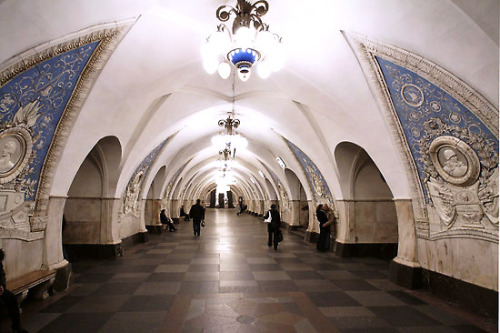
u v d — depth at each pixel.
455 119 3.87
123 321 3.70
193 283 5.41
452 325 3.70
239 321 3.72
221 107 8.12
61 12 3.10
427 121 4.30
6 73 3.19
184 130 10.07
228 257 7.95
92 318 3.79
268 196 21.06
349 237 8.28
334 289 5.14
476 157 3.83
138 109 6.15
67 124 4.50
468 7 2.79
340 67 4.83
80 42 3.70
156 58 4.80
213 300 4.50
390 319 3.86
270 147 12.23
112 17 3.59
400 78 4.19
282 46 3.34
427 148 4.55
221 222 20.19
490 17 2.74
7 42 2.97
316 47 4.69
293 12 4.05
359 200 8.43
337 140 7.38
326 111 6.14
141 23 3.97
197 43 4.77
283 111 7.86
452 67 3.47
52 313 3.95
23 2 2.70
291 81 5.96
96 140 5.55
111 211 7.78
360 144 6.09
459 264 4.45
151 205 13.34
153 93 5.90
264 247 9.73
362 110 5.28
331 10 3.81
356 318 3.87
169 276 5.90
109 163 7.44
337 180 8.39
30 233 4.43
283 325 3.62
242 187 33.59
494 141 3.54
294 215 14.14
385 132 5.14
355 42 4.21
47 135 4.34
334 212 9.49
